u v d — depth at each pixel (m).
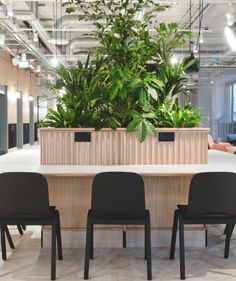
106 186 3.03
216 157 4.60
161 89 3.88
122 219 3.06
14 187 3.04
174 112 3.94
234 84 14.72
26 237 4.26
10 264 3.45
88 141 3.80
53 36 10.87
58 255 3.57
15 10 8.45
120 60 3.91
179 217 3.12
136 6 4.07
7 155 4.85
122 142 3.81
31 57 14.55
